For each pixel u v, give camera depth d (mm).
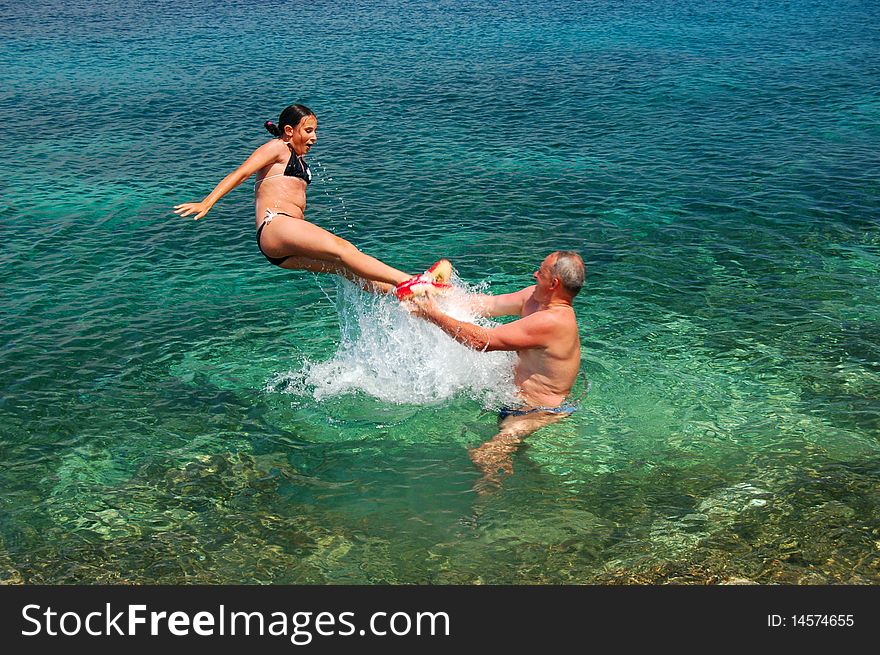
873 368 8961
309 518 6754
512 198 15094
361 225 13805
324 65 27500
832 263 11984
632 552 6305
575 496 6941
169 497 7031
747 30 33906
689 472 7227
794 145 18172
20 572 6215
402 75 25953
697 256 12312
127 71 26406
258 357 9414
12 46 30641
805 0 42188
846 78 24703
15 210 14422
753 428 7867
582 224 13781
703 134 19203
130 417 8203
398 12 40000
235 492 7086
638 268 11883
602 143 18625
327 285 11391
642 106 21953
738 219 13820
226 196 15250
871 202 14477
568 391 7902
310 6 41875
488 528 6590
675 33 33562
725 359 9219
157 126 20109
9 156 17672
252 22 36875
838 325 10016
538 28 35250
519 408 7922
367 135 19297
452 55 29375
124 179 16250
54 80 25000
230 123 20422
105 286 11336
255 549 6434
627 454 7488
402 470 7309
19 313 10445
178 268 11984
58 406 8375
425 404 8242
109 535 6590
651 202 14750
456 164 17156
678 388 8594
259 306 10750
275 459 7523
